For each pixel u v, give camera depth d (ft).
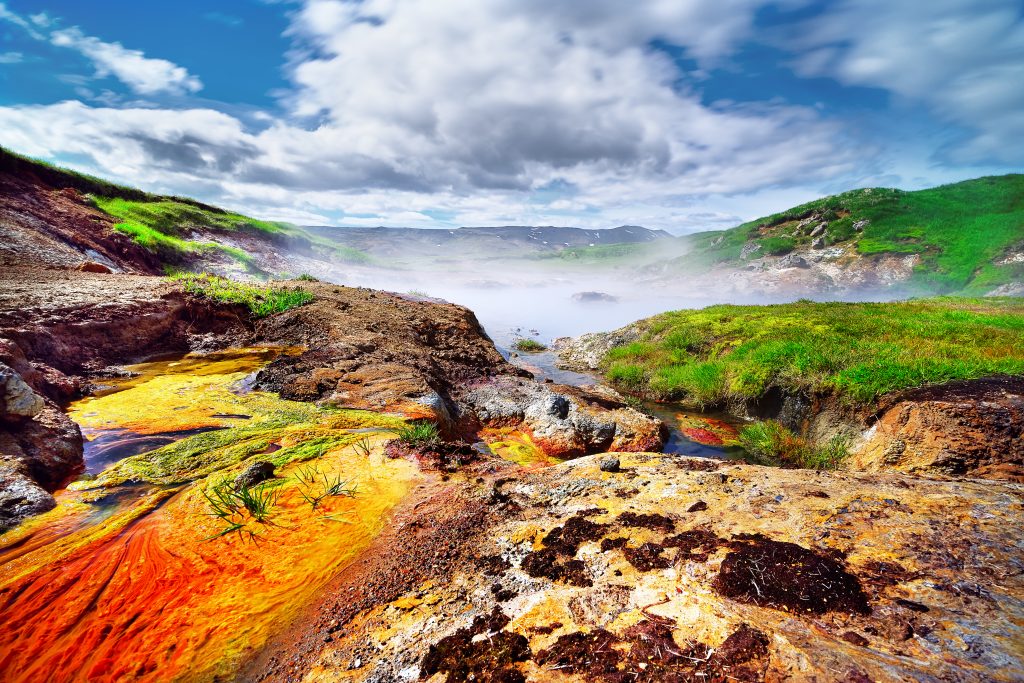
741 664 6.30
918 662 6.00
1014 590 7.38
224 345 37.17
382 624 9.12
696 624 7.45
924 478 12.50
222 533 12.80
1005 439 22.56
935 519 9.62
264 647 8.94
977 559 8.20
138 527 13.16
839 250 177.06
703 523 10.93
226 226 104.47
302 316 41.91
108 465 17.22
